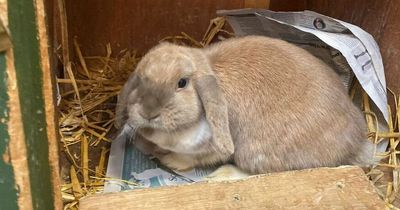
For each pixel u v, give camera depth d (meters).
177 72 0.41
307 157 0.44
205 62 0.44
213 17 0.61
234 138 0.45
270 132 0.44
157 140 0.44
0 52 0.27
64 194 0.45
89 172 0.48
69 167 0.48
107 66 0.59
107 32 0.60
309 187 0.39
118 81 0.57
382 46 0.51
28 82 0.30
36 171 0.32
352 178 0.39
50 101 0.32
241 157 0.45
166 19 0.61
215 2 0.60
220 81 0.44
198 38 0.62
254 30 0.55
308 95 0.44
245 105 0.44
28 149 0.30
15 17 0.28
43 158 0.33
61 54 0.55
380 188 0.47
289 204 0.37
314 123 0.44
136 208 0.37
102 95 0.55
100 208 0.37
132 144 0.50
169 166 0.47
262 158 0.45
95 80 0.57
